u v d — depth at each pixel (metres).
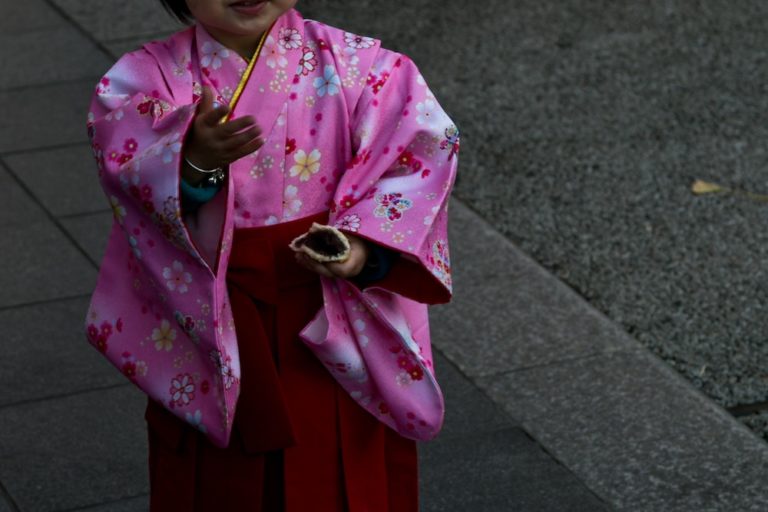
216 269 4.70
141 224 4.80
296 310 5.05
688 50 13.60
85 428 7.63
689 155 11.41
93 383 8.10
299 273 5.01
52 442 7.50
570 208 10.57
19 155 11.43
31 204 10.53
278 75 4.92
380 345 5.12
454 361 8.28
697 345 8.61
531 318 8.78
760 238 10.01
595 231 10.20
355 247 4.89
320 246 4.80
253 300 4.99
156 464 5.36
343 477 5.25
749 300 9.16
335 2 15.03
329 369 5.09
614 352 8.36
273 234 4.95
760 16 14.42
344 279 5.00
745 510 6.82
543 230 10.23
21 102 12.52
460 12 14.74
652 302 9.16
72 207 10.48
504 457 7.29
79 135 11.82
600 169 11.20
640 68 13.20
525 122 12.12
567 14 14.61
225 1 4.73
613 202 10.65
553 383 8.02
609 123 12.06
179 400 5.03
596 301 9.19
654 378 8.05
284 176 4.93
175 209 4.54
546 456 7.29
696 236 10.08
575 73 13.13
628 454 7.30
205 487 5.23
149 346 5.08
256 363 5.00
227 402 4.86
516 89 12.80
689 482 7.05
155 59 4.99
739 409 7.93
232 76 4.94
